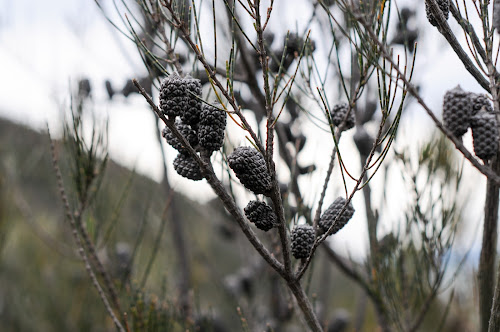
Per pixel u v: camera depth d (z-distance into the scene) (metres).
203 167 0.54
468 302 1.17
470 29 0.58
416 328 0.80
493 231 0.65
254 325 1.05
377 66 0.53
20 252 1.66
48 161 1.10
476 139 0.57
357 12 0.50
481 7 0.57
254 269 1.17
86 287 1.39
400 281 0.82
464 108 0.55
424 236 0.78
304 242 0.56
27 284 1.57
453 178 0.80
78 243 0.72
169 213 1.08
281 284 0.76
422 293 0.80
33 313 1.52
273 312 1.08
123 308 0.83
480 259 0.67
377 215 0.81
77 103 0.77
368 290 0.84
